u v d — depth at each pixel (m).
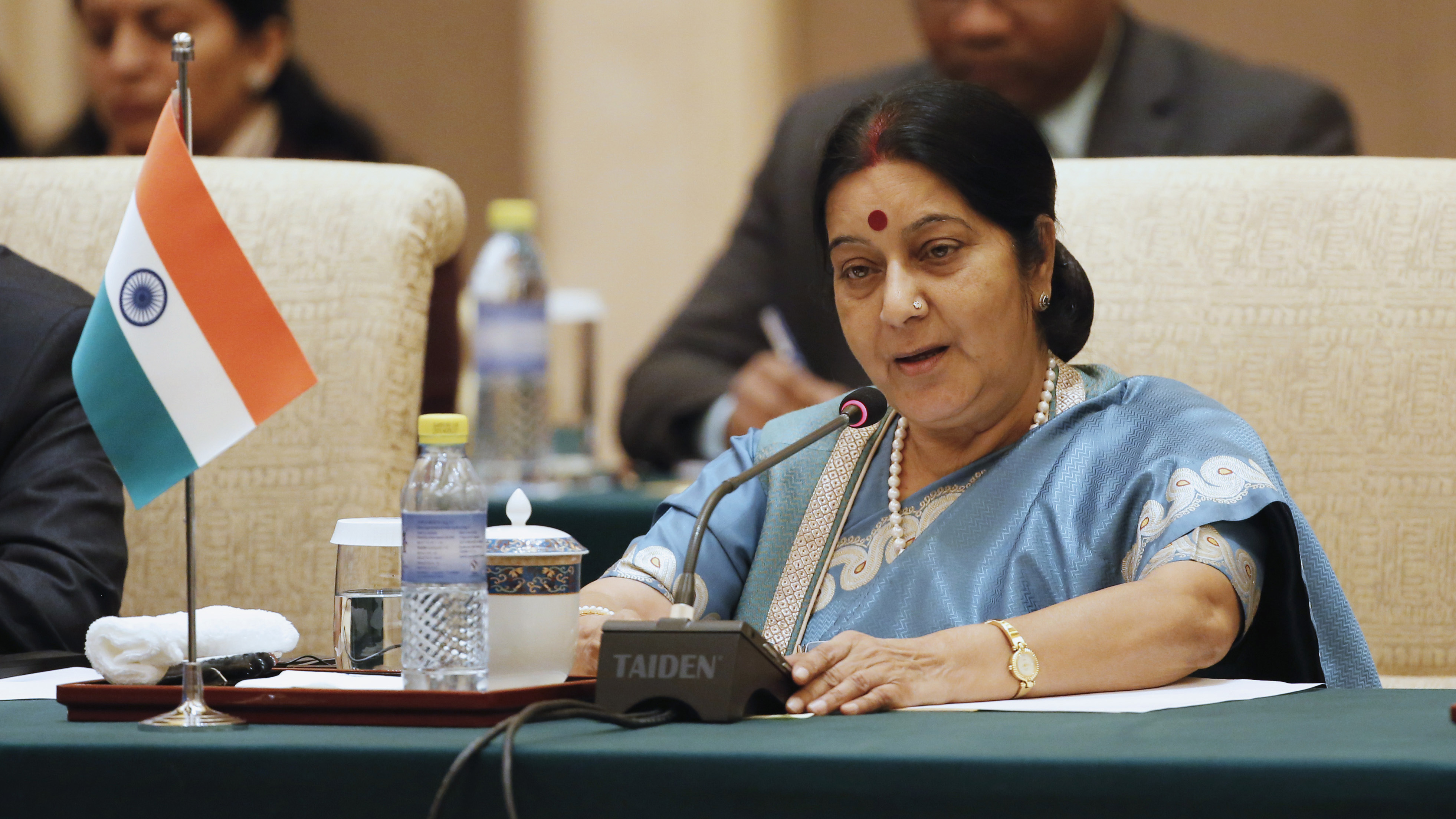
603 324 25.83
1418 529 10.76
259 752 5.32
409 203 11.98
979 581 8.07
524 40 26.53
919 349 8.16
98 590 9.84
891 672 6.59
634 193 25.81
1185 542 7.46
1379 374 10.88
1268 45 24.16
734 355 17.02
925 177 8.05
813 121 17.55
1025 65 16.67
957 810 4.89
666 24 25.66
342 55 26.86
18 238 12.05
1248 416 10.99
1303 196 11.23
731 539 9.12
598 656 6.89
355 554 7.48
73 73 26.42
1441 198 11.05
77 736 5.65
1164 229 11.33
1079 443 8.32
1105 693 6.91
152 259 6.44
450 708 5.98
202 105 17.61
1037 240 8.36
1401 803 4.64
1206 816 4.75
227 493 11.68
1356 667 7.79
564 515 12.16
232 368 6.42
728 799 5.02
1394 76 23.75
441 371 13.14
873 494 8.86
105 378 6.42
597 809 5.10
